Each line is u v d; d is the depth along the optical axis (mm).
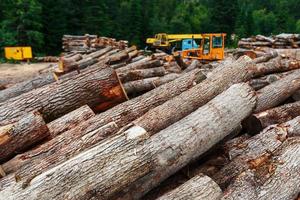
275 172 4250
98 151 3609
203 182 3959
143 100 5531
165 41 24812
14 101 5188
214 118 4672
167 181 4523
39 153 4203
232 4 58500
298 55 14797
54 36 36250
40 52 35062
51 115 5219
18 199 3225
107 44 20188
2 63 25234
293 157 4500
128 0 53031
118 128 4406
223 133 4750
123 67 9891
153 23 51906
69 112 5383
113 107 5406
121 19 46219
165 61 15000
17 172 3688
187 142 4250
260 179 4145
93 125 4809
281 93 6688
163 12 70938
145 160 3732
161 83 8016
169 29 57094
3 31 32375
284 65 8953
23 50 25516
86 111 5172
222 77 5895
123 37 45219
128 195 3896
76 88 5410
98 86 5539
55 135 4820
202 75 6293
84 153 3602
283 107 6074
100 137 4266
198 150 4414
